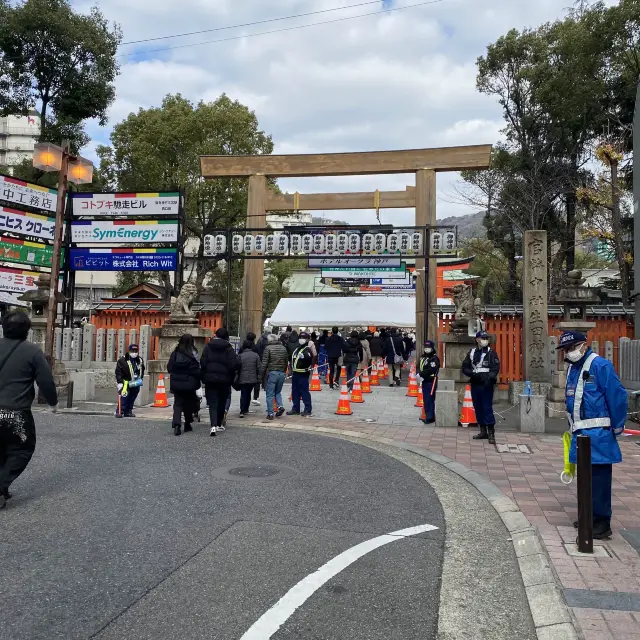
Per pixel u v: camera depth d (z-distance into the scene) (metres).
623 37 24.08
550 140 28.67
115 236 17.97
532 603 3.76
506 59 29.56
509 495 6.43
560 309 17.19
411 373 17.02
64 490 6.18
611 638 3.24
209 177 20.64
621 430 4.91
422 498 6.33
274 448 8.77
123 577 4.04
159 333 15.93
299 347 12.48
